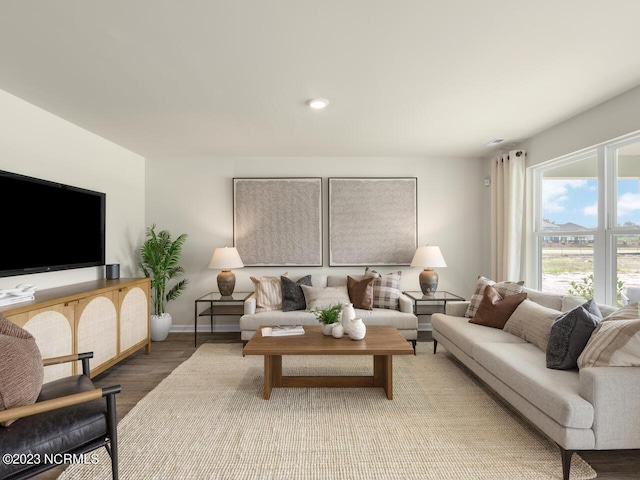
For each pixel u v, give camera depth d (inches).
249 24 69.0
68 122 124.6
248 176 180.2
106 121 124.5
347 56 81.7
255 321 145.5
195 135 141.9
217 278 165.5
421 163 181.6
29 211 102.8
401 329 144.3
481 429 84.8
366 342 103.6
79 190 124.5
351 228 179.6
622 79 94.3
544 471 69.6
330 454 75.0
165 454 75.2
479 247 182.4
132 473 68.9
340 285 165.5
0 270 92.8
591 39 74.7
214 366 128.3
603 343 73.3
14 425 56.4
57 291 106.9
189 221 179.8
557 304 110.2
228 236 180.2
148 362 134.3
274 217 178.9
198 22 68.2
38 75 90.0
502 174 162.2
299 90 100.3
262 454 75.1
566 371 81.7
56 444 56.5
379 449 76.7
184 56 81.3
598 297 115.9
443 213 181.8
